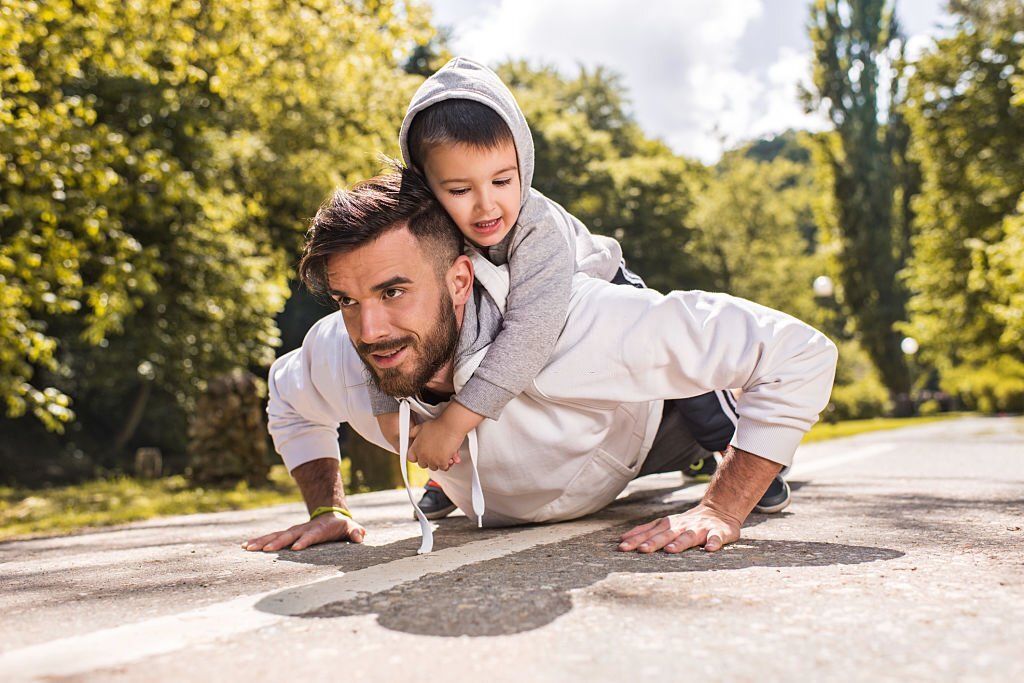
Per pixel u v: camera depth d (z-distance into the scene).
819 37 42.56
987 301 23.98
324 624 1.40
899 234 42.69
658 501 3.27
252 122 17.34
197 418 9.61
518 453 2.25
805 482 4.12
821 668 1.10
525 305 2.06
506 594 1.56
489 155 1.99
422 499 3.01
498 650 1.22
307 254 1.93
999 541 2.09
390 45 10.37
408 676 1.12
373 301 1.91
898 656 1.15
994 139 23.80
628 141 45.12
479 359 2.05
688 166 44.09
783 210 43.94
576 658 1.17
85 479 20.30
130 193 11.10
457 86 2.04
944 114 24.77
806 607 1.42
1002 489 3.60
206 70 14.20
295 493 7.90
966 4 24.03
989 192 23.89
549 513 2.49
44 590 1.93
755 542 2.13
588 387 2.13
